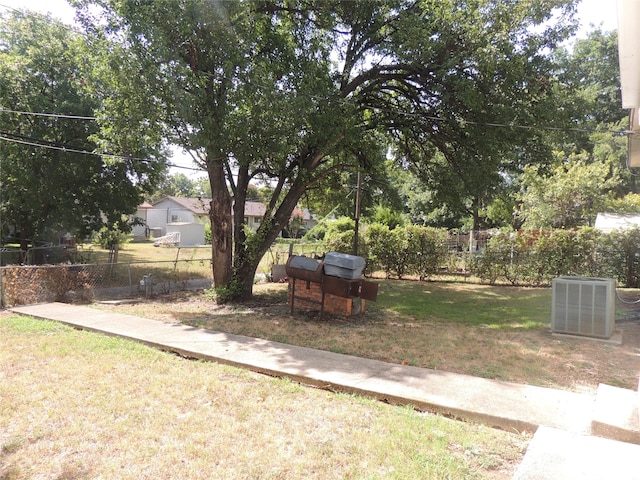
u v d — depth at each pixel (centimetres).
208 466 290
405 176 2459
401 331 716
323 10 977
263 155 893
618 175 2080
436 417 377
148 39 768
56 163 1409
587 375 487
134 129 859
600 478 250
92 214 1616
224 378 471
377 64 1109
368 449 313
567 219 1942
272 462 295
